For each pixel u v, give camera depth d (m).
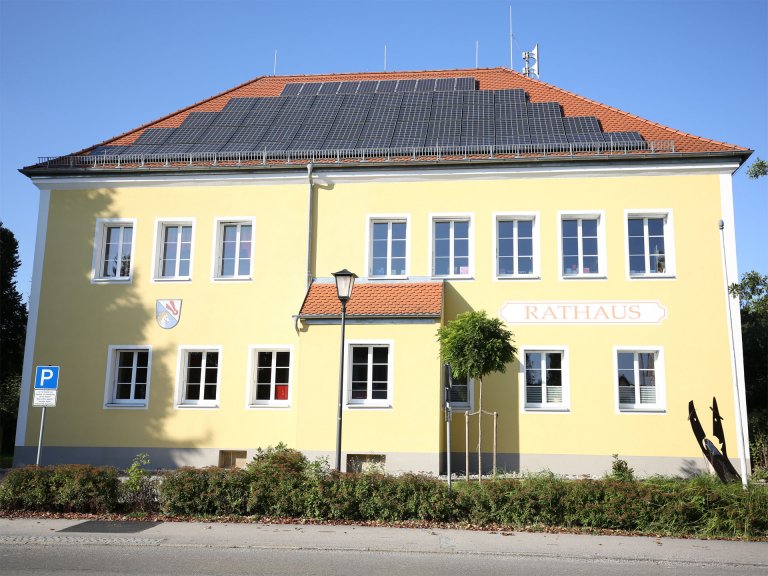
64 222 22.17
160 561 9.62
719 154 20.00
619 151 20.66
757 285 16.52
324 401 19.20
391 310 19.36
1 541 10.67
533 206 20.69
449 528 11.91
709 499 11.96
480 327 16.17
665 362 19.53
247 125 24.44
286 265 21.33
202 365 21.19
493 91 25.36
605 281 20.09
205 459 20.47
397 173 21.30
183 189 22.03
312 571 9.17
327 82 28.05
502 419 19.62
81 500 12.76
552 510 12.11
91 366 21.30
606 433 19.33
